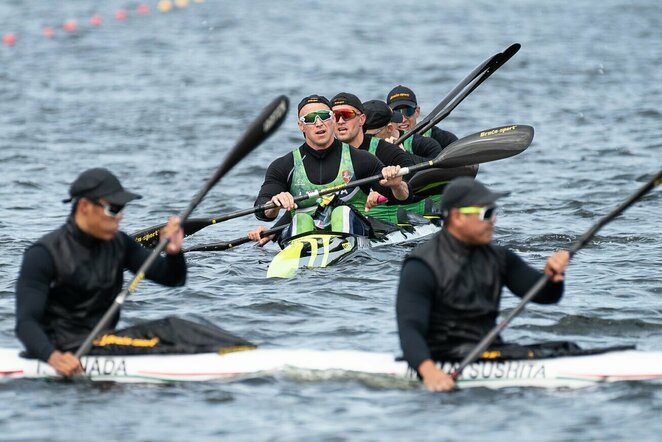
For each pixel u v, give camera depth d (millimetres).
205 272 39688
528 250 42625
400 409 24219
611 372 26047
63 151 69250
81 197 25641
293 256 40094
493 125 78188
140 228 48781
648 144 69688
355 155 44344
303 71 106875
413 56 116250
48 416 23938
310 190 44156
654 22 146125
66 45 125562
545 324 31797
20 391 25672
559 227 46906
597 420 23359
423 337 24906
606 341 30250
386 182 42906
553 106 85938
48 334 26422
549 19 150125
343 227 42156
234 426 23219
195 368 26547
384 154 46062
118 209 25672
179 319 27359
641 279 37156
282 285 37312
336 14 158125
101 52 120250
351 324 32062
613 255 41188
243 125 79500
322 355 27047
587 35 132625
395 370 26531
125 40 130250
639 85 96250
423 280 25047
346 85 98188
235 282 37906
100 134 75562
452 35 134000
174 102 89250
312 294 35812
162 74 105000
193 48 123875
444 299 25281
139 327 27156
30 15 152250
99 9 159125
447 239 25375
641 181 57938
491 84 97125
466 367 25812
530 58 113250
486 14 157125
